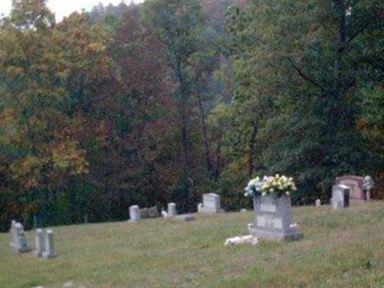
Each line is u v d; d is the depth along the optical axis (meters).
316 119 33.59
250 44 39.12
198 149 49.75
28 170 40.62
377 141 34.97
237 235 17.69
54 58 41.75
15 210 44.16
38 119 41.88
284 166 34.34
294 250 13.66
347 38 35.38
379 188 33.47
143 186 46.56
